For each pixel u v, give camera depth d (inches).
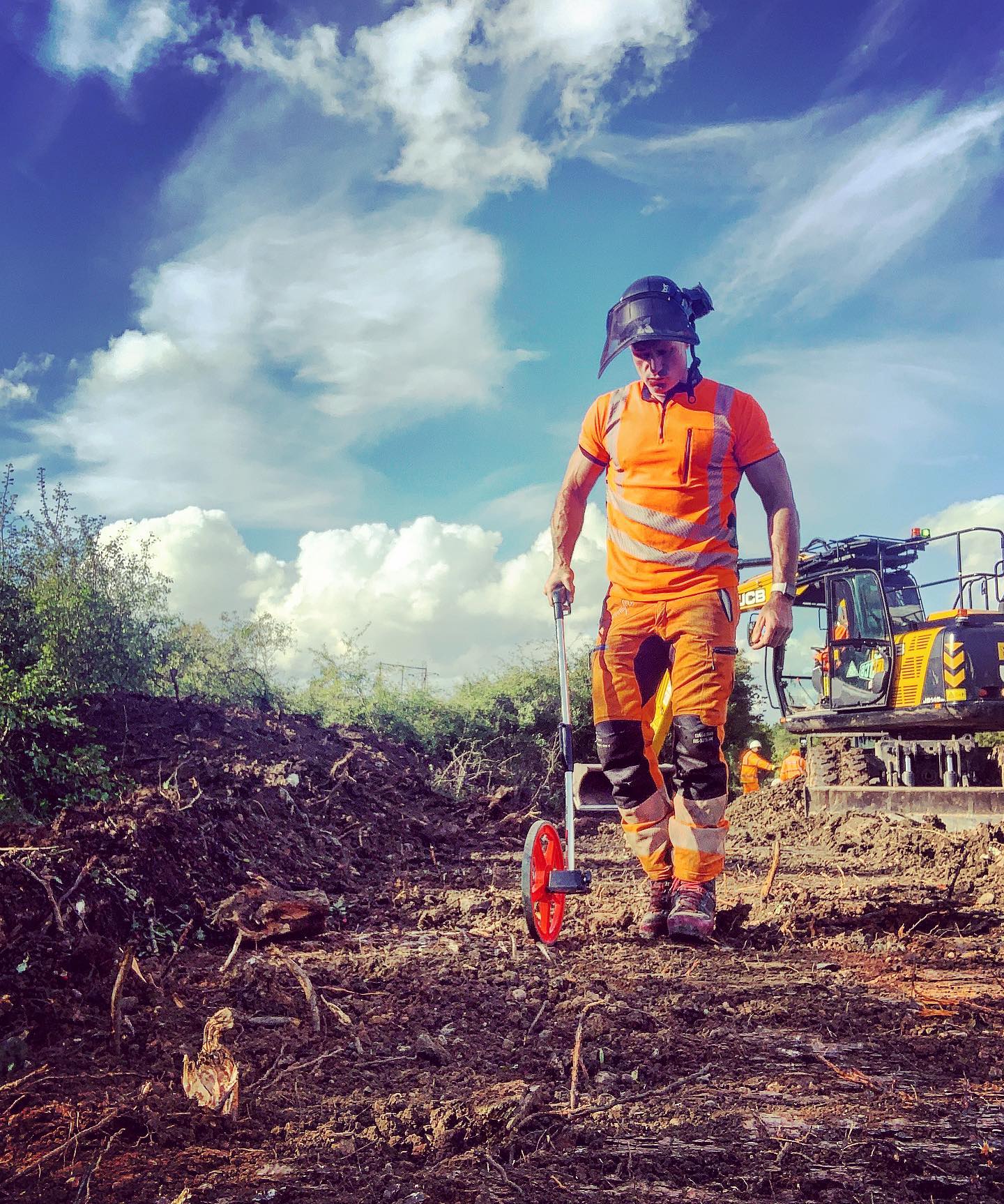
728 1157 83.0
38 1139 83.8
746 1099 97.1
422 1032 118.1
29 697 250.7
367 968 150.3
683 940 175.3
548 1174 80.1
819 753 565.0
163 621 372.2
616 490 184.9
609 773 185.6
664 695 184.5
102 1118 87.0
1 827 175.2
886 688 506.6
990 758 508.4
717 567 177.8
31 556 320.8
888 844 356.8
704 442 177.0
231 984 134.2
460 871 268.8
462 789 450.9
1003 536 486.3
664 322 175.5
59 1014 115.5
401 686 559.5
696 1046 114.6
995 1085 101.1
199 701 353.4
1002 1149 84.6
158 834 189.8
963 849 336.5
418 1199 75.0
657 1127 89.7
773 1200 75.8
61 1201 73.3
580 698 610.5
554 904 173.6
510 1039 117.5
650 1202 75.2
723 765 177.8
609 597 186.5
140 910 167.9
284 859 233.9
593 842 405.4
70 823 187.3
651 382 180.2
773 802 569.6
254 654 462.0
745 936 181.5
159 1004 125.5
